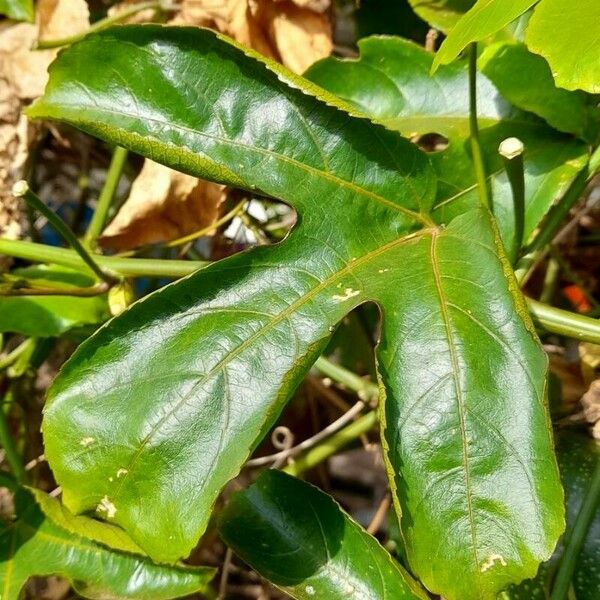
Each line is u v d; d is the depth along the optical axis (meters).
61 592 0.30
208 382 0.18
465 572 0.17
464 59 0.24
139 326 0.19
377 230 0.20
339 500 0.44
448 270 0.19
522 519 0.17
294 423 0.38
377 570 0.20
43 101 0.20
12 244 0.24
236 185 0.20
